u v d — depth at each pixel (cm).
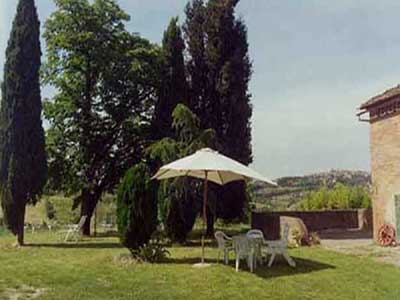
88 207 2823
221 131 2533
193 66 2611
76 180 2775
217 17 2575
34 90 2186
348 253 1794
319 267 1459
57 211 4016
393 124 2050
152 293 1134
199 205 2192
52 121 2786
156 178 1622
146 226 1552
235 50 2572
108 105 2798
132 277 1302
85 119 2783
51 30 2761
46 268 1442
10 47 2173
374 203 2206
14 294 1120
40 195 2205
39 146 2189
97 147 2816
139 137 2775
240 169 1442
